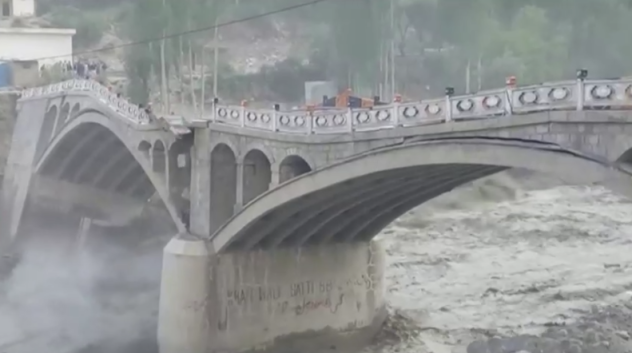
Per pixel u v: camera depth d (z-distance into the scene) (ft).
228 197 123.24
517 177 271.90
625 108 73.82
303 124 107.65
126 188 193.26
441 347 128.77
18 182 197.26
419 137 92.38
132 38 294.46
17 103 204.95
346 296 134.72
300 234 126.31
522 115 80.84
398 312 144.25
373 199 116.88
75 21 326.24
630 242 198.70
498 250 188.85
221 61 317.22
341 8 307.78
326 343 131.23
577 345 124.26
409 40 309.42
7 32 258.37
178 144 127.95
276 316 126.21
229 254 122.11
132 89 277.23
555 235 205.05
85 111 165.78
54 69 245.65
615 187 74.23
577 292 155.43
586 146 76.43
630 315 141.49
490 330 134.72
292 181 107.34
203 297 119.14
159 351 122.11
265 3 351.25
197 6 286.66
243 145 117.39
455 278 164.76
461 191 252.42
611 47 292.61
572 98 77.46
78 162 188.65
